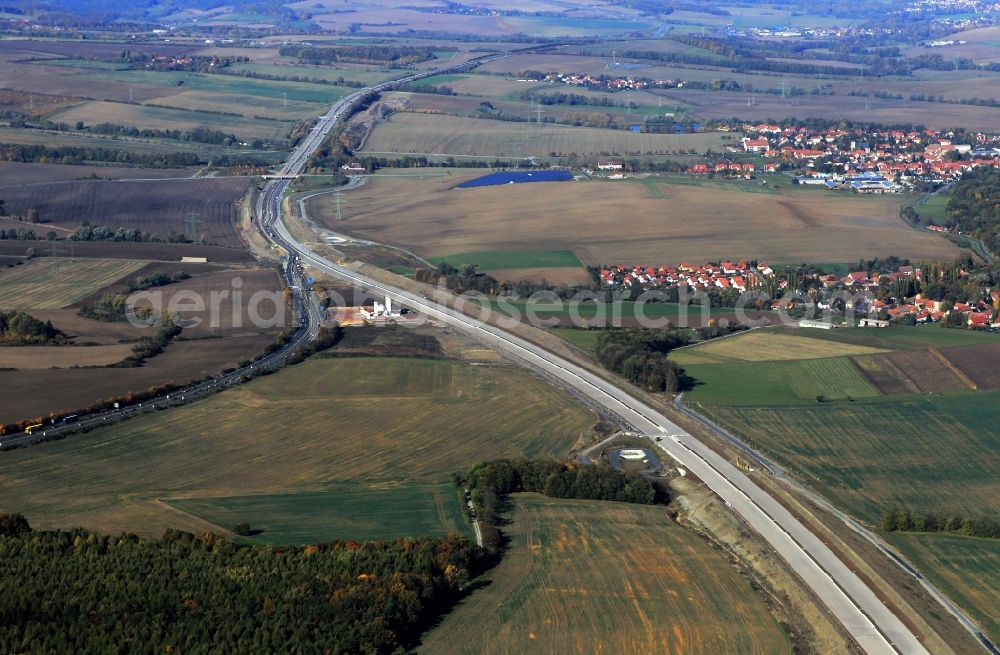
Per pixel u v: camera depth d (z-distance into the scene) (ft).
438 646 492.54
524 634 500.33
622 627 505.25
